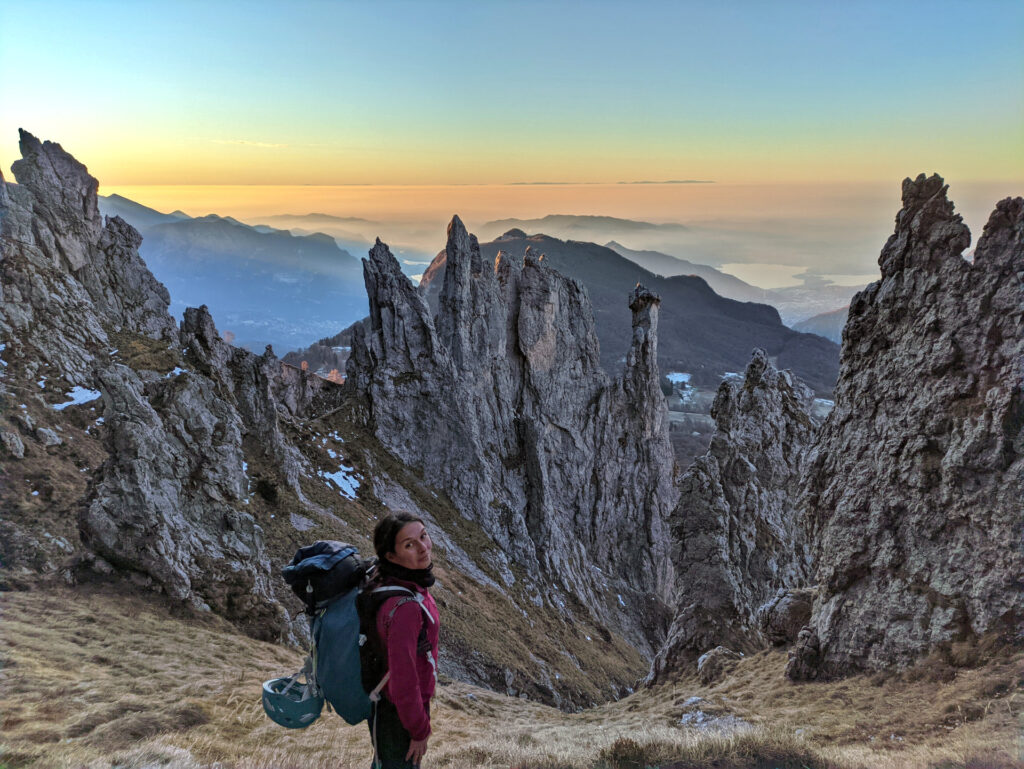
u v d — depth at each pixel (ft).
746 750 36.29
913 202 90.74
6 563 102.83
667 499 376.68
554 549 305.94
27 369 169.37
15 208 197.26
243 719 58.95
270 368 276.62
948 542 75.72
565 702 195.42
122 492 113.19
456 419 290.15
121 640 87.51
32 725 47.60
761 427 165.17
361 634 18.19
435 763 42.32
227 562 123.13
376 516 235.40
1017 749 37.19
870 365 94.73
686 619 135.44
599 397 369.09
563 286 369.91
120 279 224.33
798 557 154.71
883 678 73.51
